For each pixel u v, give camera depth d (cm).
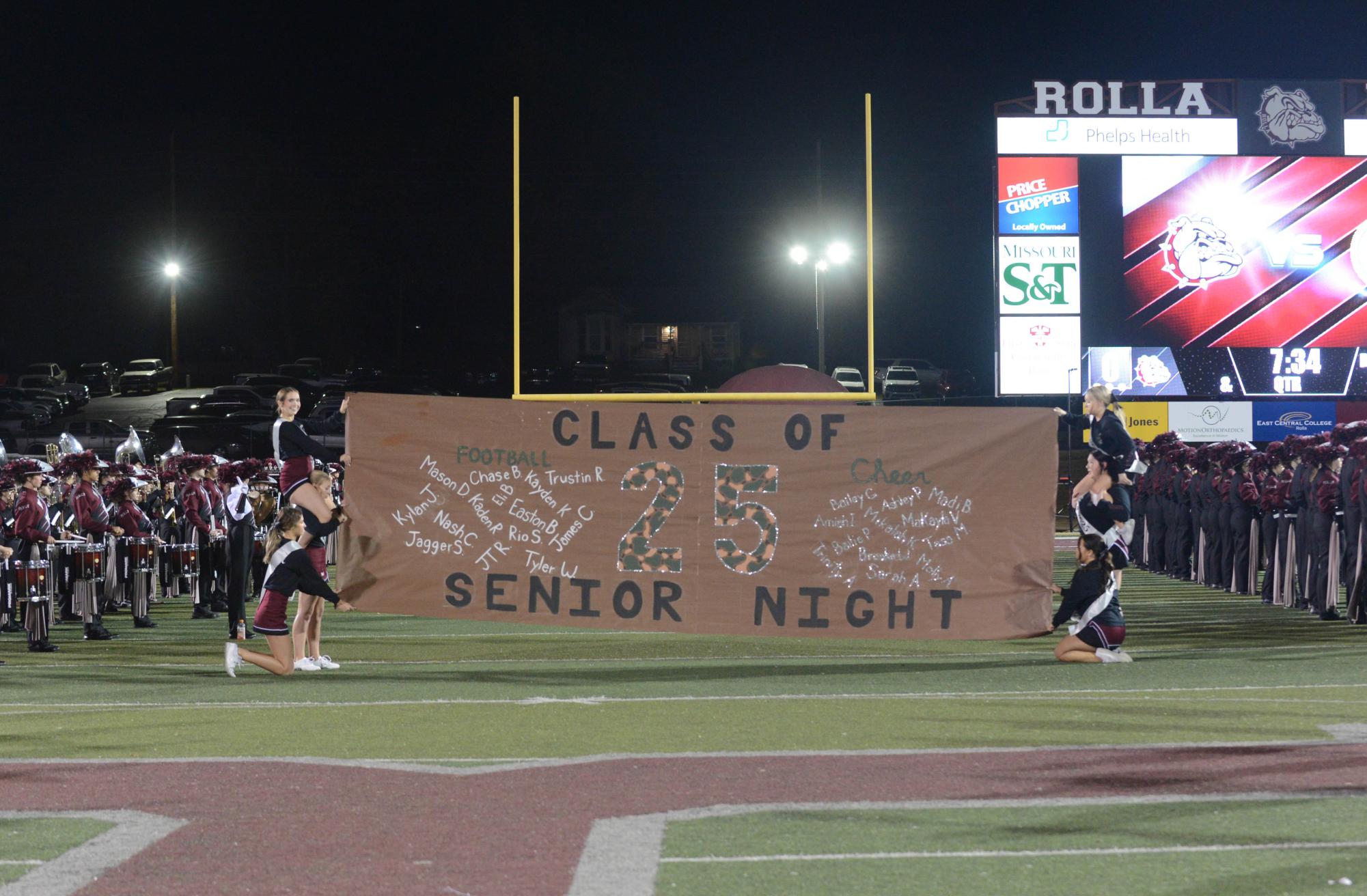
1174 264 4053
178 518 2167
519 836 750
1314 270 4059
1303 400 4084
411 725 1080
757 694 1223
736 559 1453
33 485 1636
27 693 1271
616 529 1461
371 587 1473
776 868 690
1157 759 927
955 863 697
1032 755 943
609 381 8344
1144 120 4053
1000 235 4062
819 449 1449
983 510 1435
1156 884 661
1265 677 1308
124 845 736
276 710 1158
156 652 1631
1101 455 1420
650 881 670
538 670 1402
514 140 2000
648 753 962
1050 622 1426
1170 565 2612
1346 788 839
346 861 705
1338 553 1869
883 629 1438
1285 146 4066
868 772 898
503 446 1474
